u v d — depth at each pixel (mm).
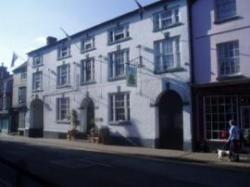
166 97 23141
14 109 42062
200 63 21219
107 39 27547
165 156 18562
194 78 21406
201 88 20906
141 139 24047
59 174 12805
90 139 27859
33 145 25484
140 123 24234
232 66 19984
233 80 19438
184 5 22125
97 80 28234
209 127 20594
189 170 13977
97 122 27781
